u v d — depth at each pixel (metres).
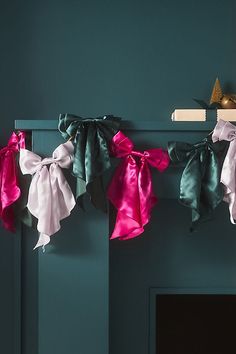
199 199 1.67
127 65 2.15
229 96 1.97
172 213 2.11
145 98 2.15
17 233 2.07
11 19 2.14
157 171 1.76
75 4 2.15
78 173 1.62
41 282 1.73
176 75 2.14
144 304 2.12
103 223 1.73
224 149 1.74
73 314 1.73
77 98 2.15
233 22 2.14
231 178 1.66
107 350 1.74
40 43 2.15
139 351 2.12
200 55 2.15
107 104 2.15
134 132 1.73
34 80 2.14
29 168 1.66
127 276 2.11
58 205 1.67
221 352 2.09
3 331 2.11
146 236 2.11
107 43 2.15
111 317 2.12
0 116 2.14
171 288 2.11
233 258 2.12
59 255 1.73
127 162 1.71
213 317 2.09
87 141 1.63
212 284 2.12
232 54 2.14
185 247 2.12
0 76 2.14
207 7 2.14
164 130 1.73
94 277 1.74
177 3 2.14
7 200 1.76
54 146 1.71
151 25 2.14
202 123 1.72
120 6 2.15
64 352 1.73
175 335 2.10
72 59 2.15
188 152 1.70
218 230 2.12
